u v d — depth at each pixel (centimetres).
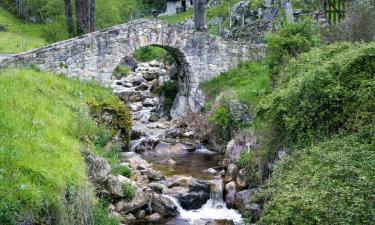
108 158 1698
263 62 2567
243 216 1478
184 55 2511
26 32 3981
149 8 5731
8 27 3997
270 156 1537
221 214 1541
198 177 1769
